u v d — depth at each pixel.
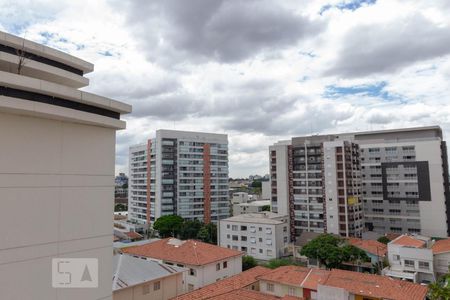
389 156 88.88
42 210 7.03
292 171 80.31
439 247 48.75
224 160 105.25
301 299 25.39
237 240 67.69
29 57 7.65
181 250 40.16
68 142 7.64
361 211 79.31
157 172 95.31
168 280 28.55
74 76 8.45
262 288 33.31
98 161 8.31
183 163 97.50
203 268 36.34
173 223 79.25
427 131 92.50
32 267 6.80
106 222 8.39
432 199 81.50
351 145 77.69
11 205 6.54
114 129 8.81
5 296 6.35
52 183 7.25
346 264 51.78
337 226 73.00
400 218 84.81
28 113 6.74
